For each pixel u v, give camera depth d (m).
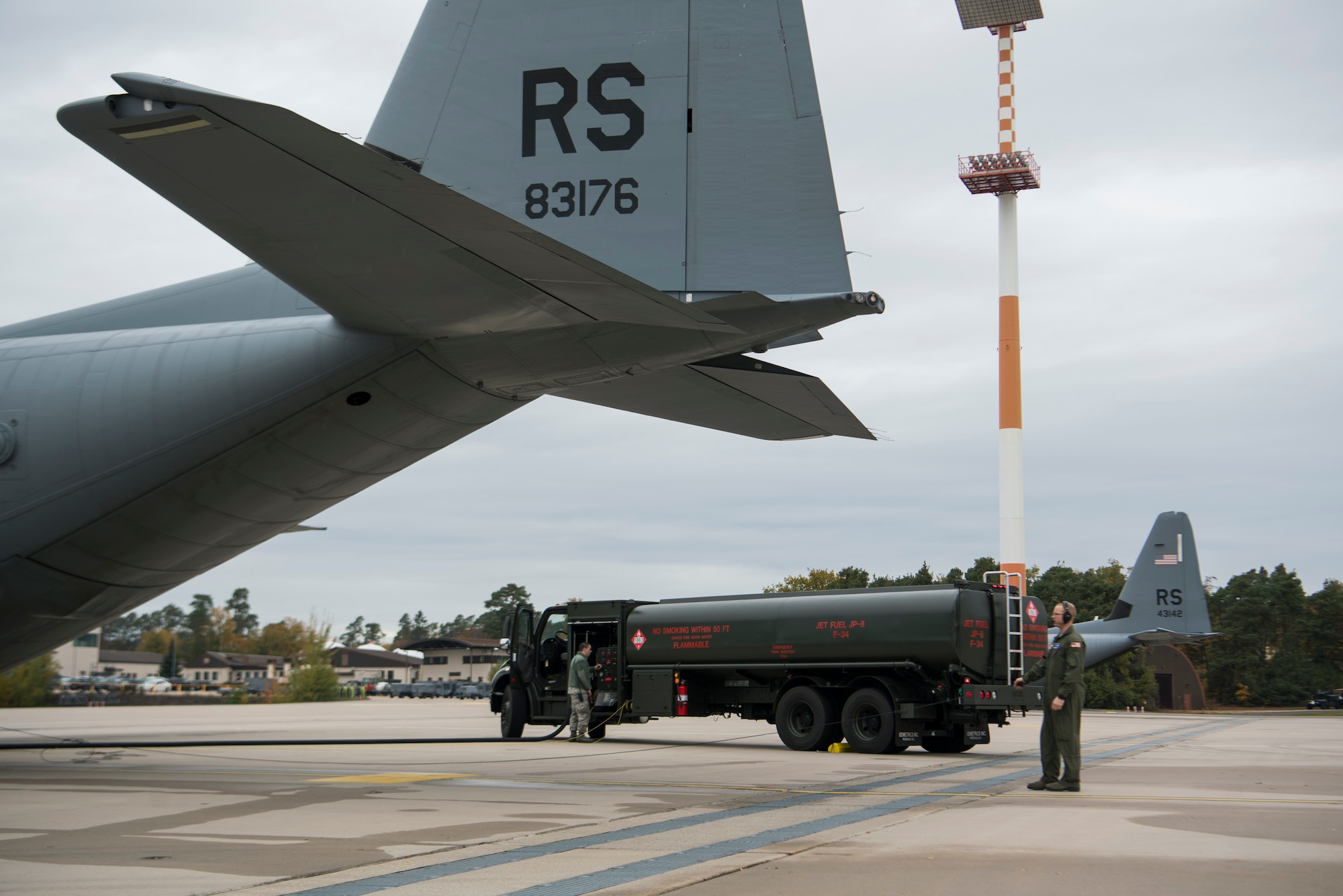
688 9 8.68
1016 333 43.22
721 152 8.44
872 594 15.02
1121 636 38.41
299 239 6.52
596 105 8.70
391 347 9.01
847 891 4.49
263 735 18.66
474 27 9.05
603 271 6.27
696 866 5.14
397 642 181.50
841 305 8.01
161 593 11.21
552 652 17.59
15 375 10.24
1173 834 6.21
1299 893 4.43
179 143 5.43
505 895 4.43
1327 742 17.52
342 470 10.09
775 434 10.67
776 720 15.54
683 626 16.47
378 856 5.50
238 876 4.94
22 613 10.50
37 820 7.04
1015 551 41.66
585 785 9.45
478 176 8.84
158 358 9.91
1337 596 70.62
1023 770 11.34
